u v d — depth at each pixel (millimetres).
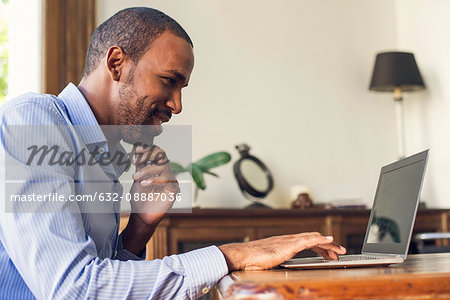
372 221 1585
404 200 1338
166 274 1091
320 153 4133
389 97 4434
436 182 4246
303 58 4176
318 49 4242
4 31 3455
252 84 3975
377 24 4469
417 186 1274
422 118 4352
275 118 4016
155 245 2916
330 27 4305
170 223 2977
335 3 4348
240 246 1175
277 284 803
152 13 1413
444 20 4188
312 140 4117
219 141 3805
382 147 4352
